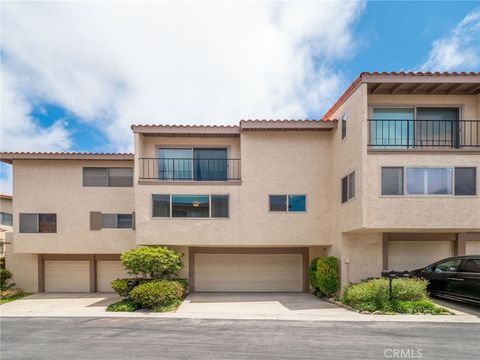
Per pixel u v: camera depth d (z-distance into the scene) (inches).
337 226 529.3
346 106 501.0
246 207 555.2
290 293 607.8
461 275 401.1
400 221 431.5
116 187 656.4
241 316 404.5
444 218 431.2
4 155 632.4
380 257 508.4
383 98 491.5
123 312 445.1
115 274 672.4
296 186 561.9
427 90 481.7
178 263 558.9
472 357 252.1
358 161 448.1
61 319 410.9
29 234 644.1
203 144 608.4
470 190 434.9
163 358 261.6
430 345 279.4
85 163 656.4
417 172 437.7
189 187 555.2
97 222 648.4
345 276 502.9
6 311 472.7
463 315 374.3
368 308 400.8
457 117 498.6
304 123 553.6
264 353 267.4
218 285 626.5
